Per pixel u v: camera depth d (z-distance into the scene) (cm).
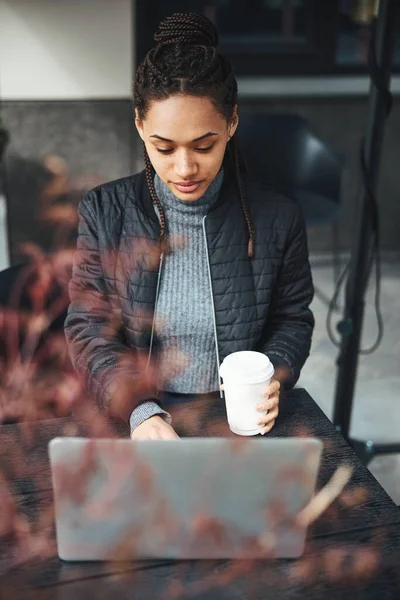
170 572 107
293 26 405
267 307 161
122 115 342
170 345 162
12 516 117
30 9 318
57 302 174
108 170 350
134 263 158
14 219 351
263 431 135
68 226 348
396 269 390
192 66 129
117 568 108
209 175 137
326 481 125
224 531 106
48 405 174
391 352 316
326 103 380
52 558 109
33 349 173
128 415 136
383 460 250
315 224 298
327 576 107
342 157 327
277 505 104
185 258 159
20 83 330
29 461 129
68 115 338
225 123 134
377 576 107
